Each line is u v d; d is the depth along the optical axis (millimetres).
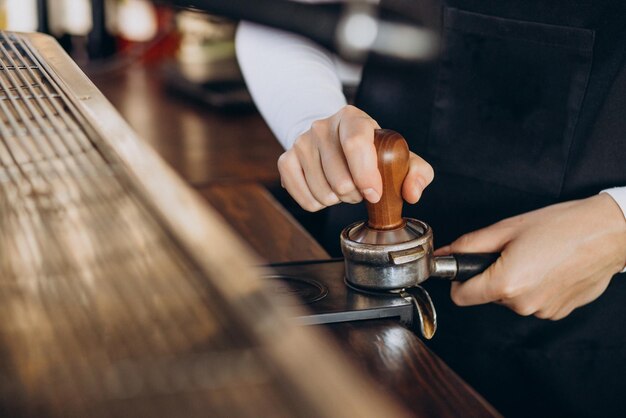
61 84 875
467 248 982
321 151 900
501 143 1177
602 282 1025
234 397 409
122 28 2658
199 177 1844
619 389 1205
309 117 1145
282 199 1791
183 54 2703
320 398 407
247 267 527
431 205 1244
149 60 2811
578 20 1095
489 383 1218
